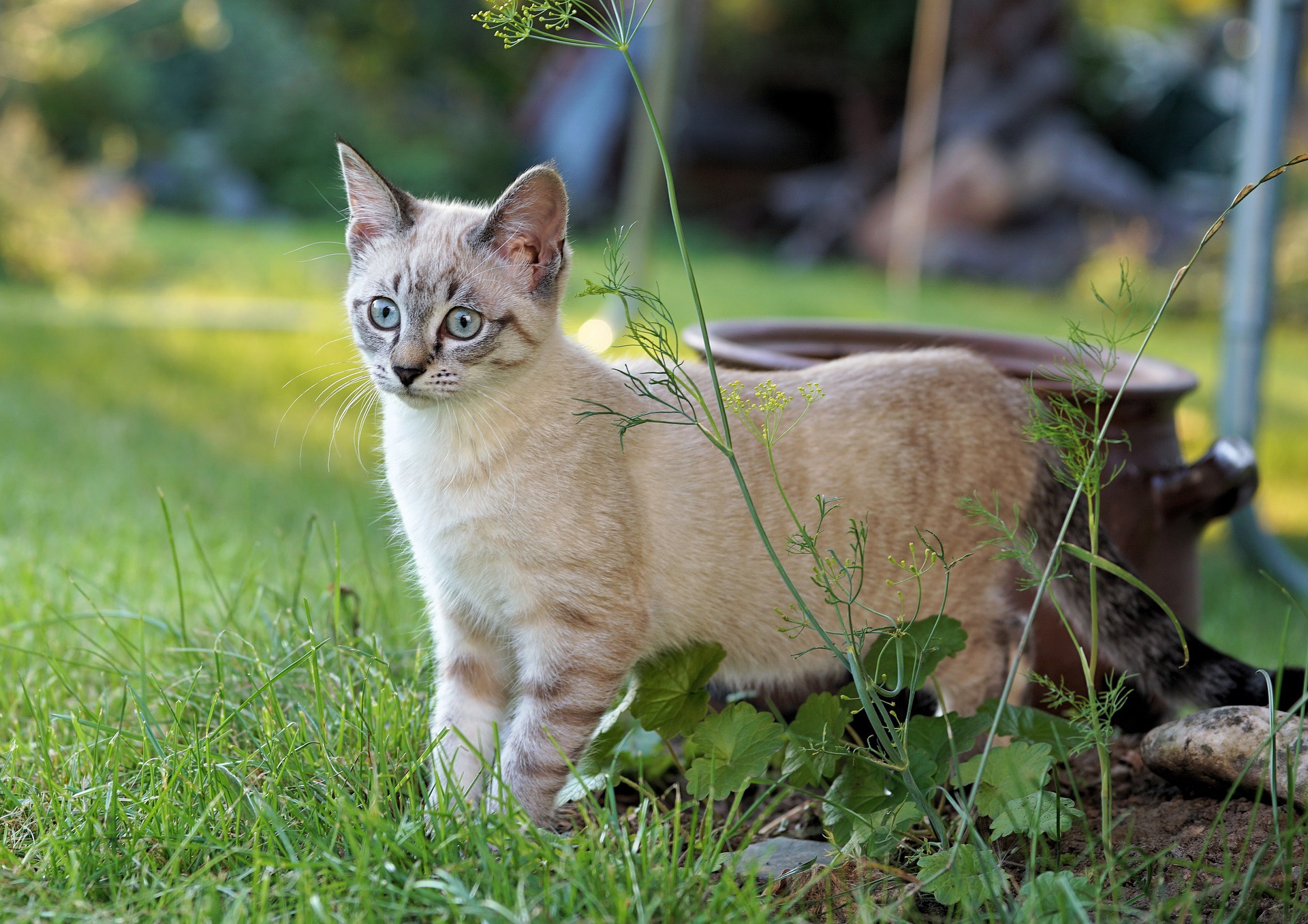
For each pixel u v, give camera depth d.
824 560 2.85
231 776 2.77
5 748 3.08
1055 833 2.74
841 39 22.02
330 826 2.64
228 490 6.05
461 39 23.25
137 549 4.83
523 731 2.99
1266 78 6.04
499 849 2.52
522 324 3.03
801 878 2.65
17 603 4.07
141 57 19.58
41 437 6.73
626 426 2.79
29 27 17.67
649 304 2.80
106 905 2.39
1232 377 6.34
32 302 11.47
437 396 2.96
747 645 3.29
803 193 21.09
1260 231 6.16
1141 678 3.31
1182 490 3.61
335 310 12.00
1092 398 2.93
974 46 18.75
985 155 18.12
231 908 2.28
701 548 3.12
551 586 2.97
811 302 14.26
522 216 3.04
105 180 16.78
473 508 2.96
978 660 3.36
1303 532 7.36
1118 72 21.42
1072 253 17.55
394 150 20.09
